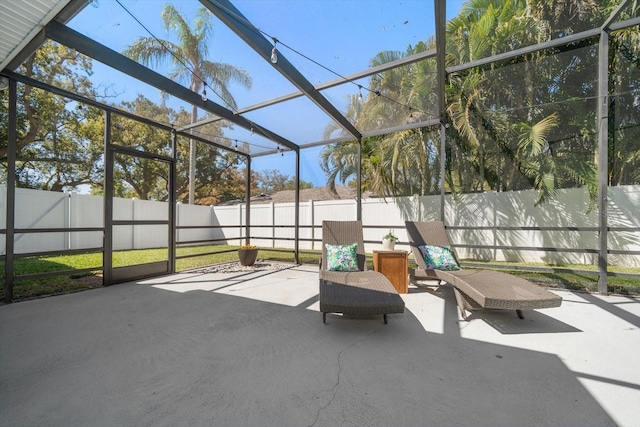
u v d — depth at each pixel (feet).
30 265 19.97
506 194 21.20
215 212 36.19
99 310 10.70
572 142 18.34
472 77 17.60
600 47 11.98
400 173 25.20
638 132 16.89
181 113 17.28
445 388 5.80
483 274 11.21
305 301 11.95
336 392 5.67
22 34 9.41
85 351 7.39
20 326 9.07
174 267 17.98
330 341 8.07
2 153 24.18
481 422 4.83
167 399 5.44
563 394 5.57
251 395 5.57
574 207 19.24
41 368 6.56
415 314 10.44
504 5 17.19
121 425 4.76
